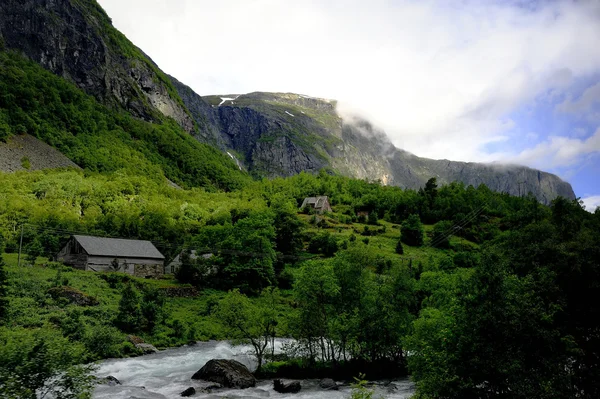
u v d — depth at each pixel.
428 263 90.50
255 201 173.88
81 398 18.97
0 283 47.91
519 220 118.19
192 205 143.62
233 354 50.94
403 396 35.12
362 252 50.28
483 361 19.27
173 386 36.06
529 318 19.86
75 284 63.81
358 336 44.09
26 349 18.23
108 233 101.06
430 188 179.62
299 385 36.78
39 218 99.12
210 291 83.38
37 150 178.88
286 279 94.19
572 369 23.27
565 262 26.27
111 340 47.44
